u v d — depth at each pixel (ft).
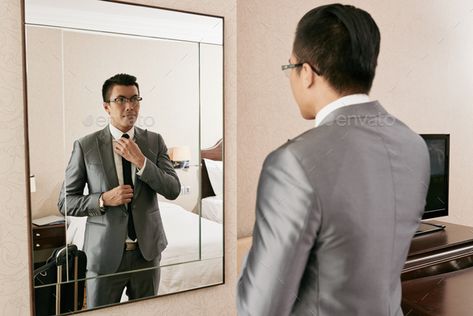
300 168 2.52
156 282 5.36
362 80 2.84
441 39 10.46
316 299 2.71
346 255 2.56
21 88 4.58
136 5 5.01
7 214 4.58
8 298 4.63
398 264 2.89
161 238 5.35
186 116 5.43
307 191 2.49
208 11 5.57
